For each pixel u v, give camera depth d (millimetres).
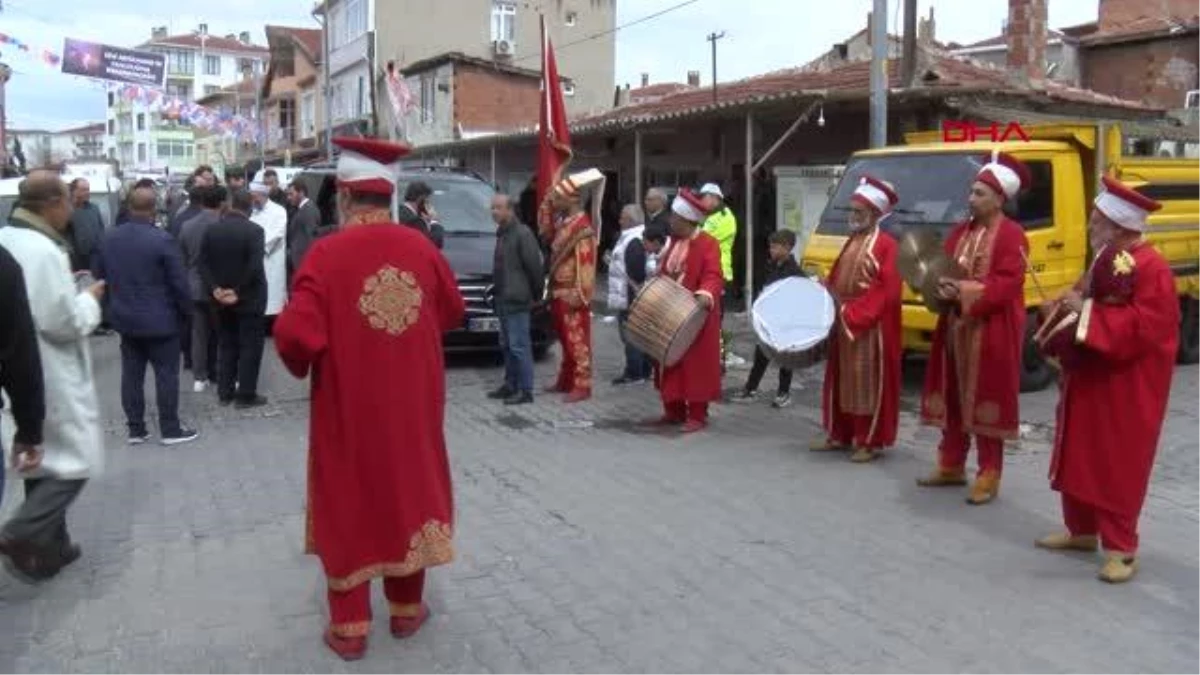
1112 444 5445
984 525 6434
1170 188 11680
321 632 5008
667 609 5223
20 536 5367
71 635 4996
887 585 5488
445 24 42875
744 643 4820
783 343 8008
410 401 4582
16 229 5289
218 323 10398
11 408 4664
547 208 10570
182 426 9312
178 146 80812
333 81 46625
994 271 6570
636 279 10727
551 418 9609
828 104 14367
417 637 4934
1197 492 7129
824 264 10766
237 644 4887
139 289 8445
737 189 18188
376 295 4520
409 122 38031
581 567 5801
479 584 5566
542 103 12219
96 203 17812
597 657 4707
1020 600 5270
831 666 4578
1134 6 26531
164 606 5332
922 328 9930
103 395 10844
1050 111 16391
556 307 10398
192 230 10719
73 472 5434
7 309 4527
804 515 6656
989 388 6688
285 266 13266
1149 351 5352
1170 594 5340
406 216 11523
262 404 10234
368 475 4559
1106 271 5320
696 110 15578
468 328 11906
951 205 10117
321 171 15023
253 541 6301
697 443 8609
